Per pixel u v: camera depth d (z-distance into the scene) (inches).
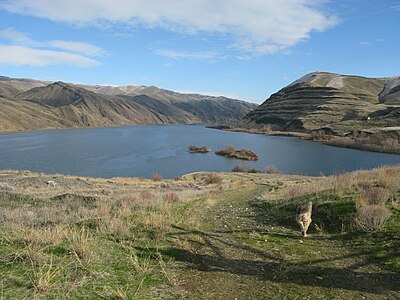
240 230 427.8
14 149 3612.2
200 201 710.5
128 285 224.7
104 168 2534.5
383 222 371.9
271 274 267.9
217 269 275.3
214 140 5201.8
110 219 399.2
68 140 4874.5
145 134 6510.8
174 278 248.4
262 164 2933.1
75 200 728.3
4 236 287.0
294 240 374.6
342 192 522.0
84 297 197.9
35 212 533.0
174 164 2832.2
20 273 215.8
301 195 609.9
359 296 230.4
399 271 271.1
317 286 245.6
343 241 358.6
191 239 358.9
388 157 3316.9
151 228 382.6
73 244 275.9
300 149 4042.8
